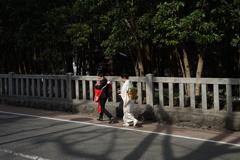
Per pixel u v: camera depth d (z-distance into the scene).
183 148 5.06
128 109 6.97
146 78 7.84
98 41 13.73
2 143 5.30
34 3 12.30
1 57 16.47
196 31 7.48
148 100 7.81
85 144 5.28
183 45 9.37
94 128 6.77
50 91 10.02
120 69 19.66
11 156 4.52
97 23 11.92
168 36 9.15
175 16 8.32
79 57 16.41
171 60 15.12
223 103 7.73
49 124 7.21
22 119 7.90
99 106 7.65
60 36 12.04
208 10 8.31
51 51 12.84
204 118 6.72
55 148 4.99
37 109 9.98
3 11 12.95
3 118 8.04
